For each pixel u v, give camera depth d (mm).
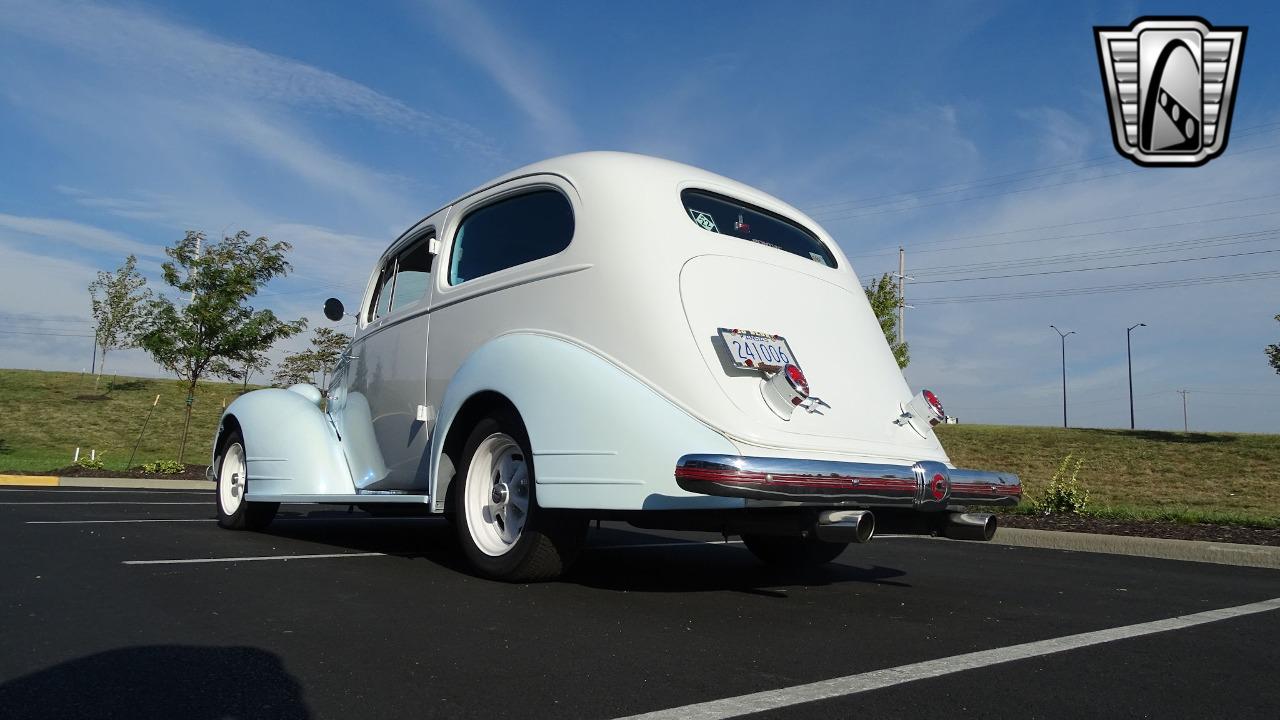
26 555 5102
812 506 3807
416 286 5836
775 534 3910
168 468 15328
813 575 5289
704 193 4691
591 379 3979
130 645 3004
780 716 2363
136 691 2494
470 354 4895
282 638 3152
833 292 4852
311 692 2523
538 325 4426
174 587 4129
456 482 4672
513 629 3371
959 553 7137
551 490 3979
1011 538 8273
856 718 2365
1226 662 3123
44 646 2971
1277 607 4414
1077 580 5418
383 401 5805
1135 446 22500
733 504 3635
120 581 4266
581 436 3922
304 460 6145
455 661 2883
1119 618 3994
